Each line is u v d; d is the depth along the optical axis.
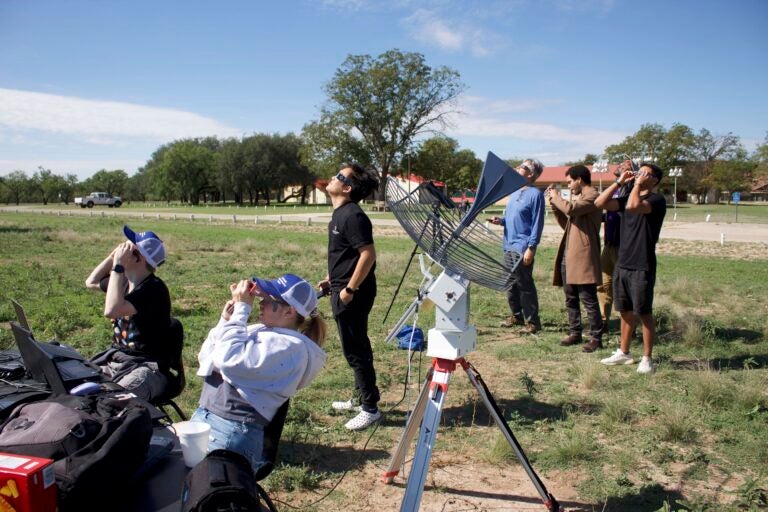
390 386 5.68
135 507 2.15
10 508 1.80
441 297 3.05
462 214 3.04
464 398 5.32
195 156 93.69
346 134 67.38
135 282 3.69
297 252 17.69
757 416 4.81
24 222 33.09
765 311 9.27
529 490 3.72
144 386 3.46
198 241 21.11
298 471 3.78
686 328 7.54
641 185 5.59
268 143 88.94
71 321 7.78
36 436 2.17
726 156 85.88
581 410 5.04
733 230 30.30
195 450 2.45
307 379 2.74
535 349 6.97
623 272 5.98
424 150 71.75
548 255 18.09
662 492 3.67
